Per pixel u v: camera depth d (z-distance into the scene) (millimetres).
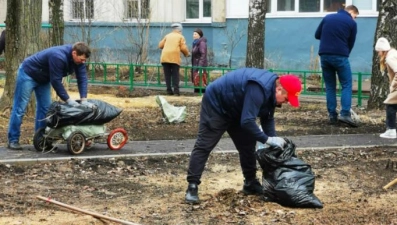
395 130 11320
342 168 9180
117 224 6578
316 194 7828
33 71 9625
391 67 10891
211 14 23031
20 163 9039
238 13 22609
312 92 17656
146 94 18203
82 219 6734
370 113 13875
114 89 19281
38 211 6992
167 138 11234
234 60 22828
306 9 21906
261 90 6789
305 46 21828
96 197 7605
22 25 12820
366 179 8609
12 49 12844
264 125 7246
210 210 7090
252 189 7672
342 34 12266
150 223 6629
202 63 18703
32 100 13156
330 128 12281
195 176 7340
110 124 12734
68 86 17266
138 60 22656
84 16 24062
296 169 7293
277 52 22156
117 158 9398
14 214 6859
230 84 7043
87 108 9516
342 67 12344
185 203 7336
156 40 23828
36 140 9680
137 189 7992
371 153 10070
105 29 24031
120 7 24016
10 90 12898
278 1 22219
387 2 13797
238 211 7012
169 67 18219
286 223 6621
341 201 7516
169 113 12930
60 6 17859
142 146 10391
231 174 8828
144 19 23625
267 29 22219
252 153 7523
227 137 11336
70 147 9453
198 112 14727
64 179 8406
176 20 23844
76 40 23719
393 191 8008
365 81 20500
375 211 7113
